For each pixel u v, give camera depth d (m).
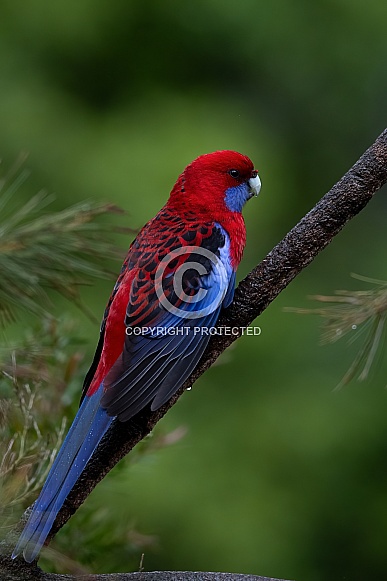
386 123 14.39
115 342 5.52
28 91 12.88
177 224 6.27
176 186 6.64
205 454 11.57
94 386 5.33
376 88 14.38
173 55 13.72
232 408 11.90
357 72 14.24
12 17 13.13
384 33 14.14
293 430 11.71
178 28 13.63
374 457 11.60
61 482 4.75
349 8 14.01
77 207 5.78
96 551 5.66
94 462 4.98
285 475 11.55
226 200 6.55
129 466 5.89
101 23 13.35
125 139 12.85
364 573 11.39
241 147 13.27
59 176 12.46
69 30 13.22
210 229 6.25
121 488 8.20
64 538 5.62
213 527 11.08
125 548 5.75
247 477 11.48
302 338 12.39
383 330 5.04
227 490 11.37
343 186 5.12
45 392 5.79
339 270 13.81
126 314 5.55
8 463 4.51
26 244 5.57
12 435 5.36
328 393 11.84
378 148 5.07
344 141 14.45
